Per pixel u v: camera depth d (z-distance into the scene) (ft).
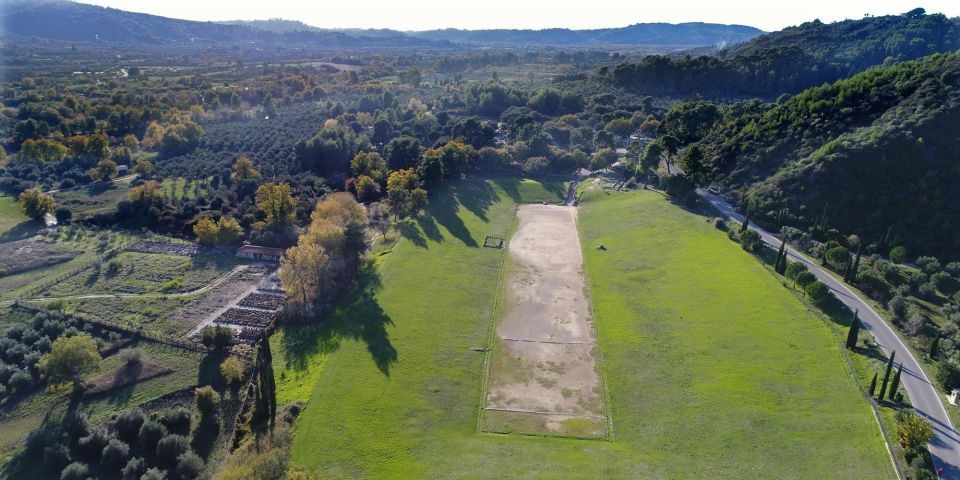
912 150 444.96
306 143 652.48
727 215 476.95
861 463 215.31
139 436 247.09
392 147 635.66
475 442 250.57
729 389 268.62
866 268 364.58
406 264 413.18
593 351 327.06
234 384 290.97
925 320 298.76
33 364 292.20
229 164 654.53
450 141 635.25
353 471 229.25
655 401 274.16
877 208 431.02
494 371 307.99
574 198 592.19
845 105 525.75
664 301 363.35
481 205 555.28
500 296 390.63
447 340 331.16
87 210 530.68
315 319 349.20
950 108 456.86
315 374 293.23
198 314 359.66
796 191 465.88
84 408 271.08
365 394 275.59
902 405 244.83
